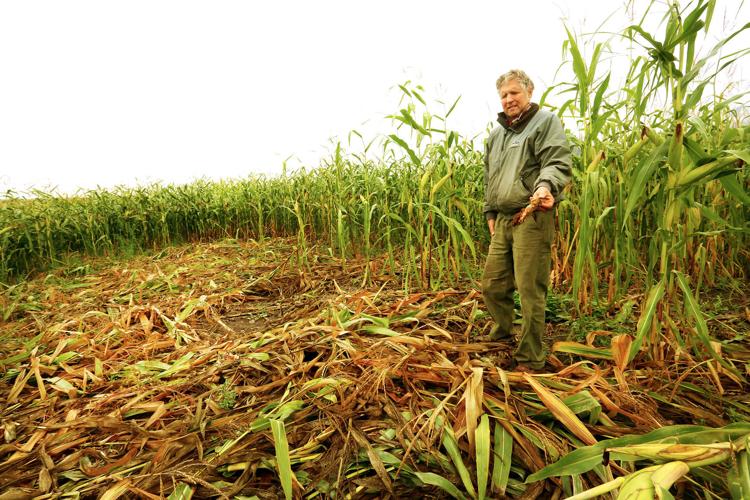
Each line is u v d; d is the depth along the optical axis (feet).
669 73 5.24
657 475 3.04
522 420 4.95
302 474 4.47
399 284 12.53
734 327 8.04
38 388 7.21
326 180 16.57
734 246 10.43
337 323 8.39
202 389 6.74
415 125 9.23
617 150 7.82
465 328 8.86
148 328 9.65
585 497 3.29
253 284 13.52
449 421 5.07
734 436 3.45
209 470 4.56
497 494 4.04
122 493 4.21
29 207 19.80
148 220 24.38
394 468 4.50
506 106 6.77
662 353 6.64
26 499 4.33
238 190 24.63
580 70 6.54
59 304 12.41
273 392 6.40
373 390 5.80
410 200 11.11
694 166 4.92
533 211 6.00
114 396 6.49
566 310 9.50
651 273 6.17
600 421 5.03
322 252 17.65
